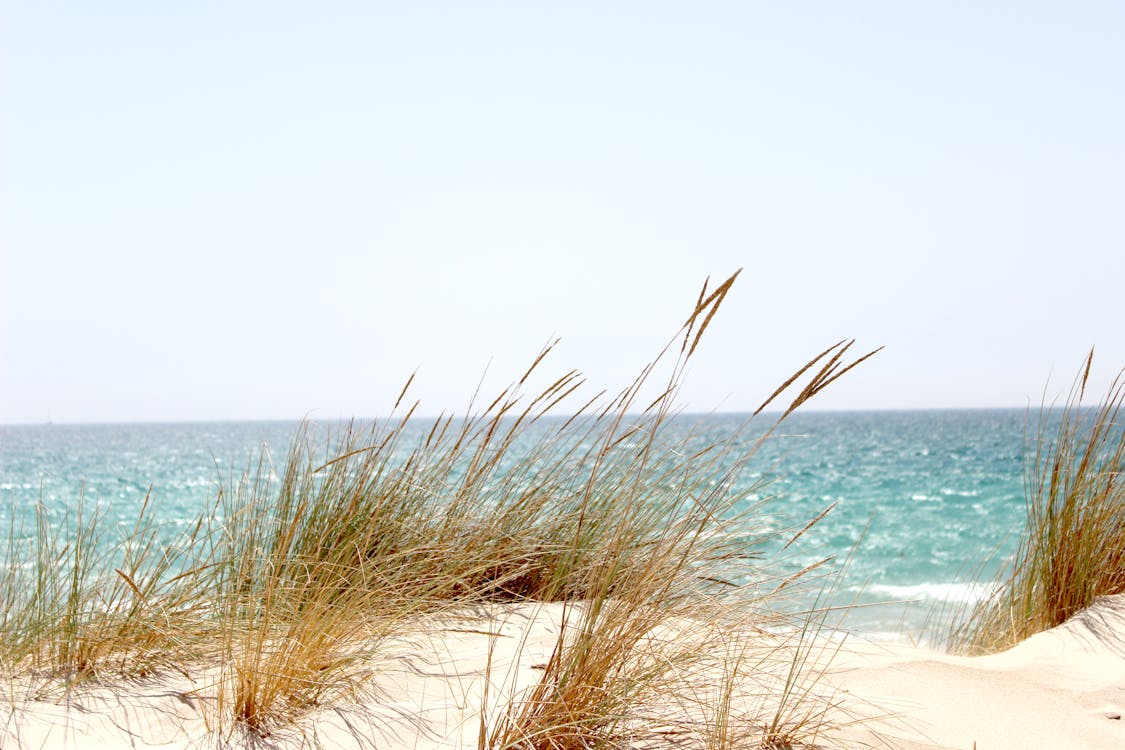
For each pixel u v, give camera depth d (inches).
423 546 142.2
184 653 112.0
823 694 104.5
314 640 100.7
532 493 160.2
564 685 86.0
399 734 87.8
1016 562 173.0
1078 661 126.9
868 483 912.3
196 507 691.4
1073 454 161.3
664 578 101.9
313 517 137.6
